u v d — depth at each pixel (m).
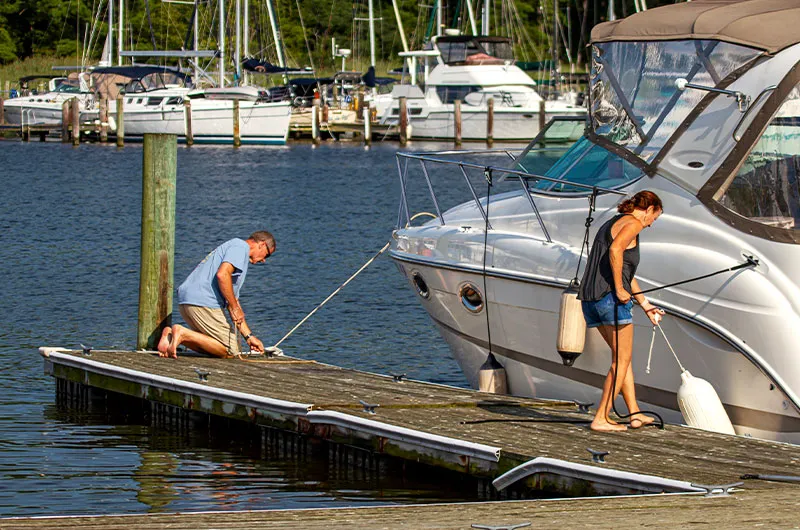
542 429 19.03
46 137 131.62
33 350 30.00
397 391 22.30
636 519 13.44
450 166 92.88
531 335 22.42
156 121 119.44
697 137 20.27
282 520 13.48
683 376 19.34
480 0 161.12
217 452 21.11
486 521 13.37
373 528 13.11
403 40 146.12
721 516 13.58
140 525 13.21
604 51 22.64
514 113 116.00
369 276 42.16
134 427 23.03
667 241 19.98
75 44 177.62
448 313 24.53
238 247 25.69
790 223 19.11
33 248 47.88
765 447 17.78
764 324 18.52
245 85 128.75
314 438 20.61
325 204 66.06
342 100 136.38
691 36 21.05
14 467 19.81
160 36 165.62
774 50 19.83
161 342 25.70
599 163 22.02
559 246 21.81
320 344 31.55
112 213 60.66
